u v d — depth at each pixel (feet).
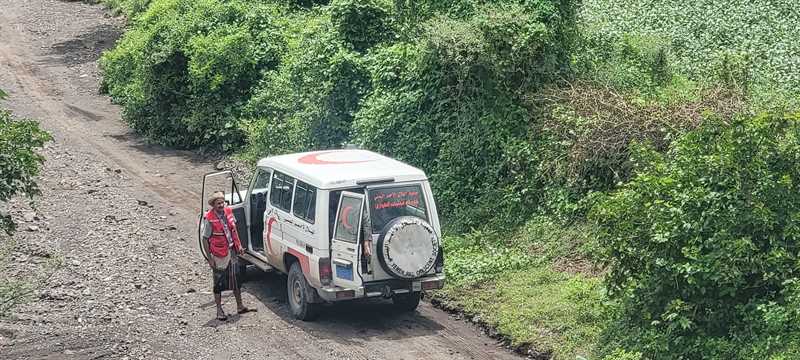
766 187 38.58
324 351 44.09
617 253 41.27
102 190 74.02
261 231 53.42
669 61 71.82
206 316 48.96
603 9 86.38
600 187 55.36
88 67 120.37
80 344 44.96
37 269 55.62
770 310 36.50
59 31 140.46
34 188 50.62
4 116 47.78
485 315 47.42
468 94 63.05
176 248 60.49
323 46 74.84
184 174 80.33
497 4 66.74
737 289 38.32
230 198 56.03
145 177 79.10
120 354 43.88
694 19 81.82
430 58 64.28
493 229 57.82
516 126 61.11
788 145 39.29
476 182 61.31
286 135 78.07
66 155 84.43
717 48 76.48
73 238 61.77
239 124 83.15
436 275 46.73
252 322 47.98
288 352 44.06
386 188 45.68
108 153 86.74
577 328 43.88
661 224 39.42
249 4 96.78
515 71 62.13
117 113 101.50
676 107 54.70
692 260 38.50
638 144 47.75
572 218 55.11
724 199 38.96
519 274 51.34
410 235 44.93
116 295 51.75
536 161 58.49
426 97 65.31
